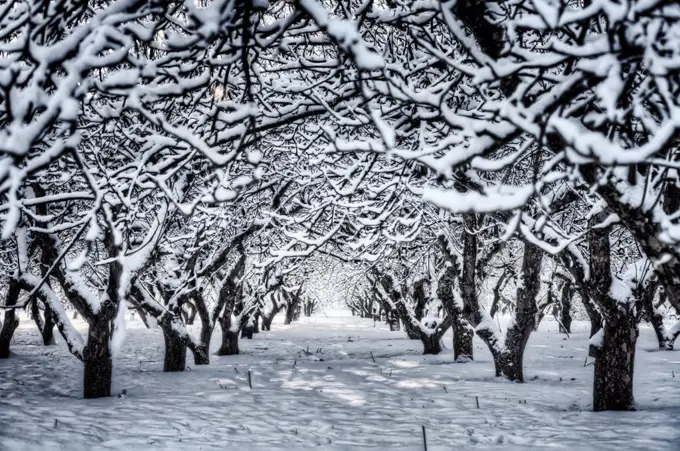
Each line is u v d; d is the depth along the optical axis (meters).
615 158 2.31
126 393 10.98
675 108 2.31
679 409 8.67
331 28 2.32
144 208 9.33
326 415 9.09
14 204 2.23
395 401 10.41
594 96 2.83
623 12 2.25
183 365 15.20
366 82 4.49
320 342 26.53
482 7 3.33
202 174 7.68
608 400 8.75
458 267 12.83
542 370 14.52
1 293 25.80
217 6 2.79
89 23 2.54
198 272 13.89
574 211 9.83
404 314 19.95
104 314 10.55
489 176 9.77
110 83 2.51
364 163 6.48
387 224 9.48
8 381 13.34
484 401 10.08
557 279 24.83
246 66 2.88
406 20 4.32
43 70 2.40
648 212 3.30
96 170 5.83
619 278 8.89
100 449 6.51
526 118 2.72
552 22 2.31
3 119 3.46
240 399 10.51
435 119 4.81
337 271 23.20
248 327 28.55
